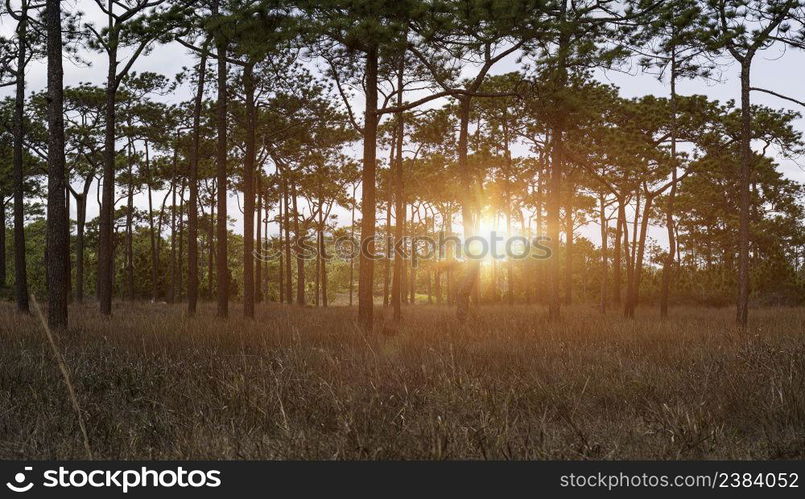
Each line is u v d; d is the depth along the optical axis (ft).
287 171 118.73
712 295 112.88
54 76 41.16
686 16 46.42
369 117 47.42
